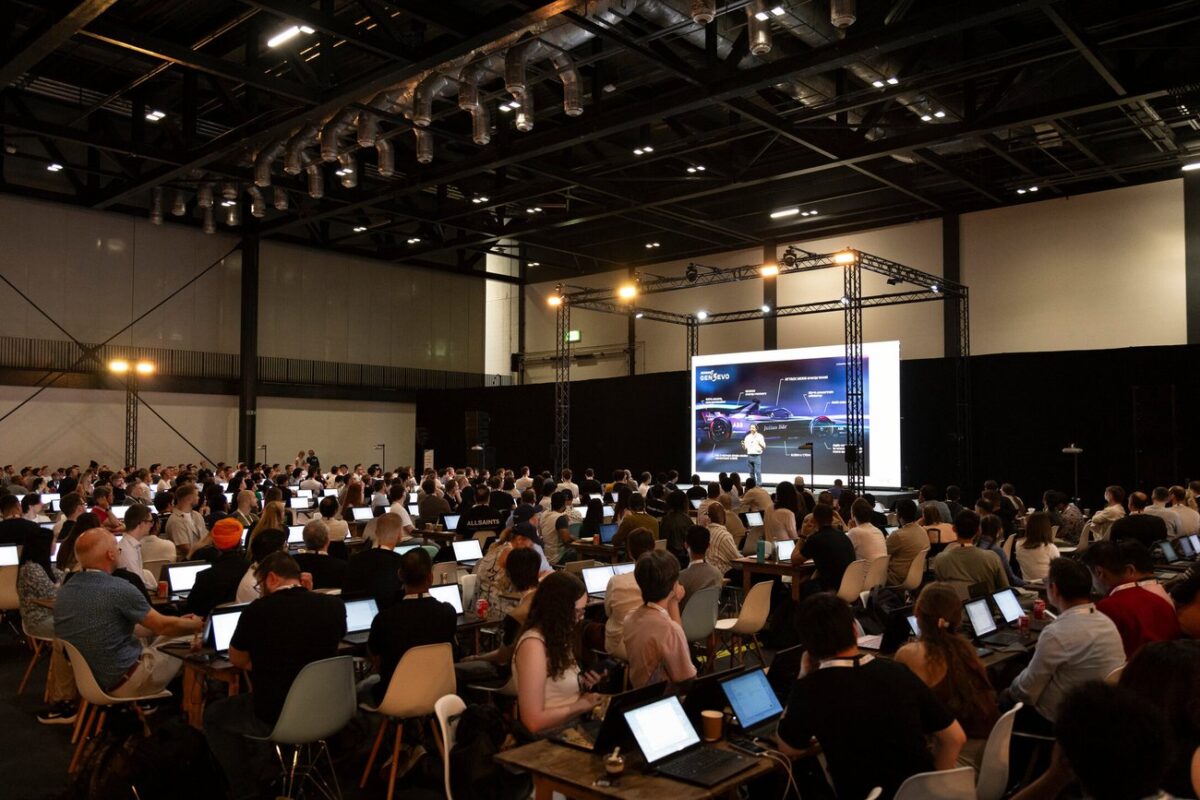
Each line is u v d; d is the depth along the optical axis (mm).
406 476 15445
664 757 3088
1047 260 18250
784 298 22297
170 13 12789
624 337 25594
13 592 7559
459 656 6199
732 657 7031
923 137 13891
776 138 15219
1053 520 10789
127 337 20188
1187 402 14961
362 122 12195
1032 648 5164
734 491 13258
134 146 14234
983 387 17328
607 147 17531
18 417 18578
